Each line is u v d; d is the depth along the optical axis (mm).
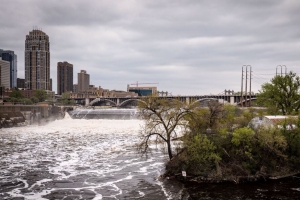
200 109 53250
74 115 158000
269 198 34688
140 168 48969
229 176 40562
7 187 39469
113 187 39250
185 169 42188
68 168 49500
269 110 74875
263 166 42312
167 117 44875
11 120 115375
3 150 65438
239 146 43031
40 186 39906
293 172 43000
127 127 112062
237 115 70375
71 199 34906
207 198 34688
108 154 60906
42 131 100875
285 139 44219
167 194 36219
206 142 42156
